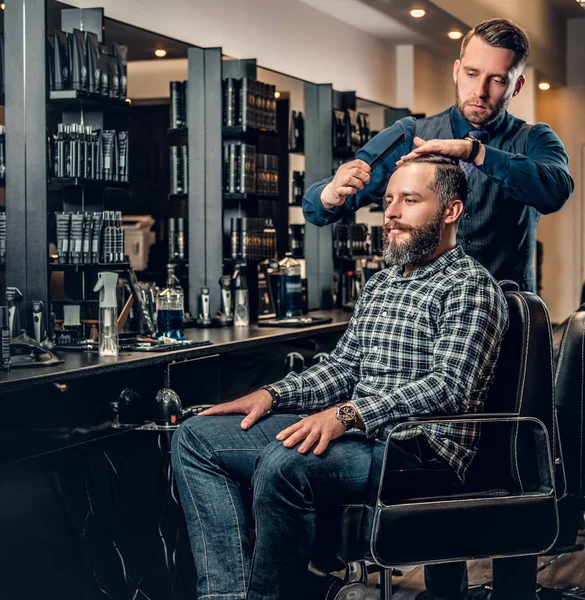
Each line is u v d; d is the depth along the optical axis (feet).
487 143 8.80
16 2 10.80
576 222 32.22
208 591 7.00
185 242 15.30
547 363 7.68
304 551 6.80
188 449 7.37
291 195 17.99
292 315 15.53
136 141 17.57
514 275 8.96
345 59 20.57
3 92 11.07
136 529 9.84
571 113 32.01
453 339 7.17
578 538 12.87
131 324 11.71
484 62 8.30
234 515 7.20
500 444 7.65
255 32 17.01
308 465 6.80
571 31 31.89
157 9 14.23
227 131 14.97
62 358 9.56
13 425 7.95
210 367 11.05
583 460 8.93
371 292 8.06
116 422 9.32
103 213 11.43
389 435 6.82
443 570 9.06
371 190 9.05
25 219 10.87
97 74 11.39
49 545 8.72
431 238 7.45
